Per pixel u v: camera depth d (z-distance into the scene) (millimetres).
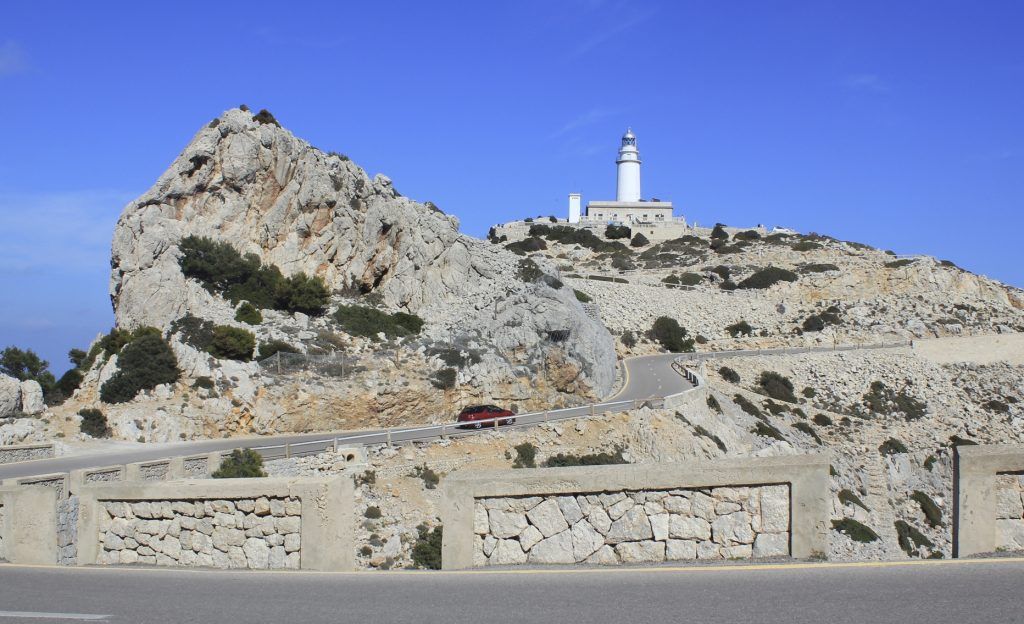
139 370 42281
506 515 11594
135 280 48625
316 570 12094
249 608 9641
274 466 32906
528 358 55312
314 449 35875
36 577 12398
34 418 39938
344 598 9891
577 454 42156
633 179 166250
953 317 90938
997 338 80062
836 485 48156
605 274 115000
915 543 43438
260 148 54844
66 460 33719
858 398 68750
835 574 9812
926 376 73312
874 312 92812
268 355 46812
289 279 53656
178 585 11227
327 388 45312
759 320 92562
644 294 96812
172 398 41906
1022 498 11250
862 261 110750
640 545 11203
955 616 8109
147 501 13656
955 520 11383
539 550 11422
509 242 138625
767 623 8102
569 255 129375
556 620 8492
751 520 10977
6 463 33031
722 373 70250
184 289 49031
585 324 60750
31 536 14891
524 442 41406
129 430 39000
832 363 75000
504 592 9742
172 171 52688
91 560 13836
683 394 51531
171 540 13430
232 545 12914
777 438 55188
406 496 35250
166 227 50406
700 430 49500
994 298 98125
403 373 48906
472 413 44719
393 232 59281
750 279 105938
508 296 59969
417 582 10547
